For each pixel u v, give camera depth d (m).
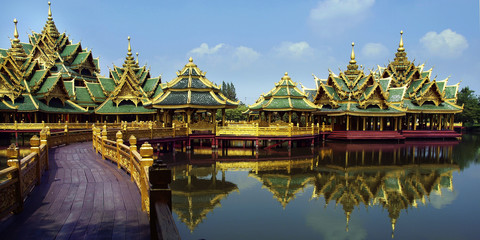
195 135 35.69
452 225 14.04
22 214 8.71
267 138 35.72
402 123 60.94
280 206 16.44
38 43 65.19
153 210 6.09
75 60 66.56
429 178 23.64
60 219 8.33
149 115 59.91
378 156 34.00
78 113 54.19
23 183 9.64
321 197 18.34
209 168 26.69
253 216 14.92
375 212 15.77
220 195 18.47
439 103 56.38
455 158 33.09
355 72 56.69
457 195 19.06
